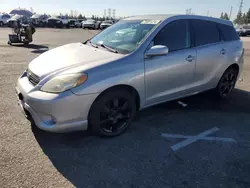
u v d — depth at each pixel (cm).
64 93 265
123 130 331
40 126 276
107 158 277
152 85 335
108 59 300
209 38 411
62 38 1805
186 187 236
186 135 334
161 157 282
